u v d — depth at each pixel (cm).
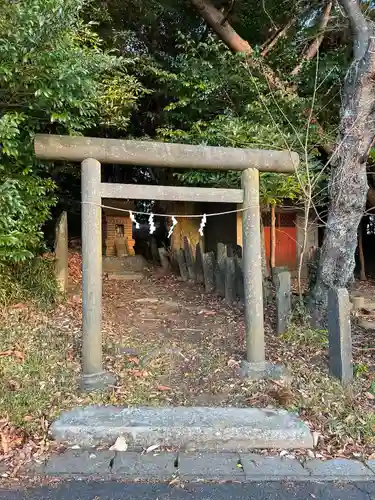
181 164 336
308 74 691
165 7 783
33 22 298
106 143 318
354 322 517
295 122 638
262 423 263
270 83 670
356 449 251
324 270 448
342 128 438
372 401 303
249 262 348
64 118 351
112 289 678
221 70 677
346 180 431
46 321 428
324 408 289
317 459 241
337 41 754
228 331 456
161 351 388
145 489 210
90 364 314
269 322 477
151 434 254
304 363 364
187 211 995
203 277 705
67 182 884
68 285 602
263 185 607
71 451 245
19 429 256
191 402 298
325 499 204
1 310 418
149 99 855
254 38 807
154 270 873
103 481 217
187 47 730
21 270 473
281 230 910
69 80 334
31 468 226
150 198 333
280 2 709
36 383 306
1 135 327
